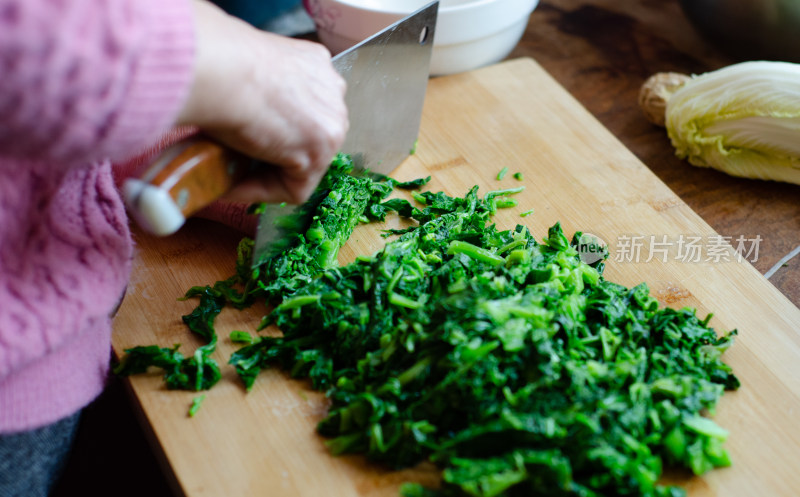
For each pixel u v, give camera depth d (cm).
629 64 307
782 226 233
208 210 203
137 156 177
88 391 155
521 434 144
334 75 149
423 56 215
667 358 172
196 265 201
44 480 159
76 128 99
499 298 167
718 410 169
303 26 324
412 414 155
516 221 217
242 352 176
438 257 194
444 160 236
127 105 100
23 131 98
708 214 238
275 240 186
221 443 160
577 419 146
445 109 254
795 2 244
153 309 189
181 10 103
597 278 190
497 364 154
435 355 158
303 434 163
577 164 235
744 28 265
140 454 235
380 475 155
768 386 174
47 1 88
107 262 143
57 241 134
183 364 173
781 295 196
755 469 158
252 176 152
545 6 341
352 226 210
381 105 206
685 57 309
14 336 127
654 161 261
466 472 142
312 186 155
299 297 176
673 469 158
